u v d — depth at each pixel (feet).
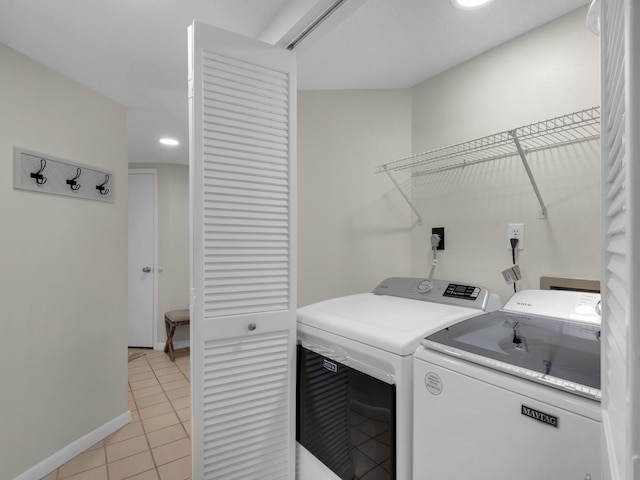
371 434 3.83
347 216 7.07
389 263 6.91
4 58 5.57
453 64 6.09
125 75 6.55
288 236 4.82
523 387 2.66
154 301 13.41
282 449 4.85
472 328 3.83
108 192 7.51
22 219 5.86
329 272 7.07
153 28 5.10
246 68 4.49
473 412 2.97
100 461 6.66
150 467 6.51
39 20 4.90
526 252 5.14
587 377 2.57
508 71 5.37
